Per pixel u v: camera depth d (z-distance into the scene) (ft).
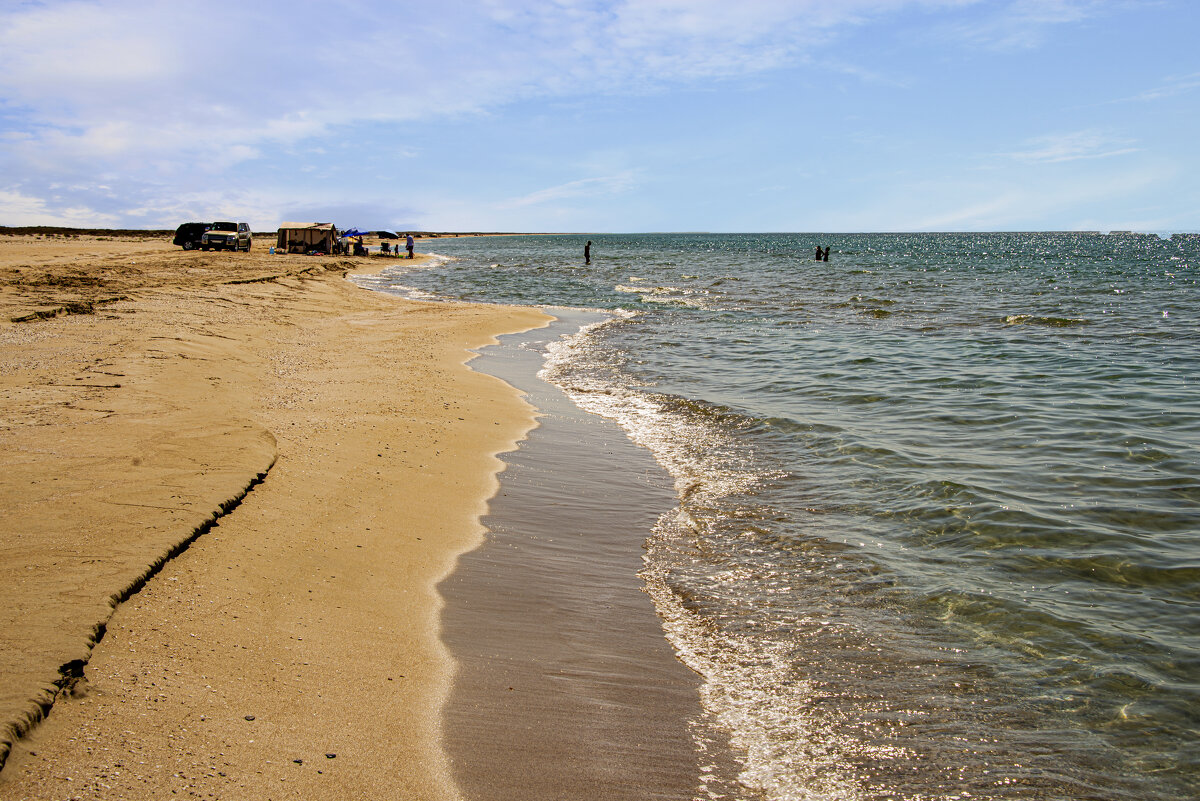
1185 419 40.47
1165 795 13.30
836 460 34.04
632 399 47.06
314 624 16.92
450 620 18.44
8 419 28.14
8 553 17.19
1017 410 43.32
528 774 12.96
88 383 34.47
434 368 52.01
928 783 13.60
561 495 28.73
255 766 11.85
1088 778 13.76
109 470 23.31
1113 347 66.95
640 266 215.72
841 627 19.40
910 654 18.11
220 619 16.08
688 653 18.07
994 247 433.89
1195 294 120.47
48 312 54.44
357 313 83.41
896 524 26.40
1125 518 26.45
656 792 12.91
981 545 24.45
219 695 13.51
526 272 184.14
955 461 33.47
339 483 26.17
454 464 30.78
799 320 90.43
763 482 31.19
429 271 185.16
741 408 44.09
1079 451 34.81
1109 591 21.22
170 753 11.71
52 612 14.66
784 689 16.61
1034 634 18.99
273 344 55.36
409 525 23.91
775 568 22.95
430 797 12.01
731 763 13.98
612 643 18.28
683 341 72.69
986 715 15.71
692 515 27.35
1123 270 196.54
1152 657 17.84
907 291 130.31
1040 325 83.66
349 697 14.39
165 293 75.31
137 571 16.75
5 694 11.93
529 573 21.74
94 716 12.19
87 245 179.73
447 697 15.06
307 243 200.13
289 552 20.16
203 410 31.68
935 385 50.98
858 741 14.80
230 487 22.82
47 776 10.73
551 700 15.48
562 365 59.00
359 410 37.27
